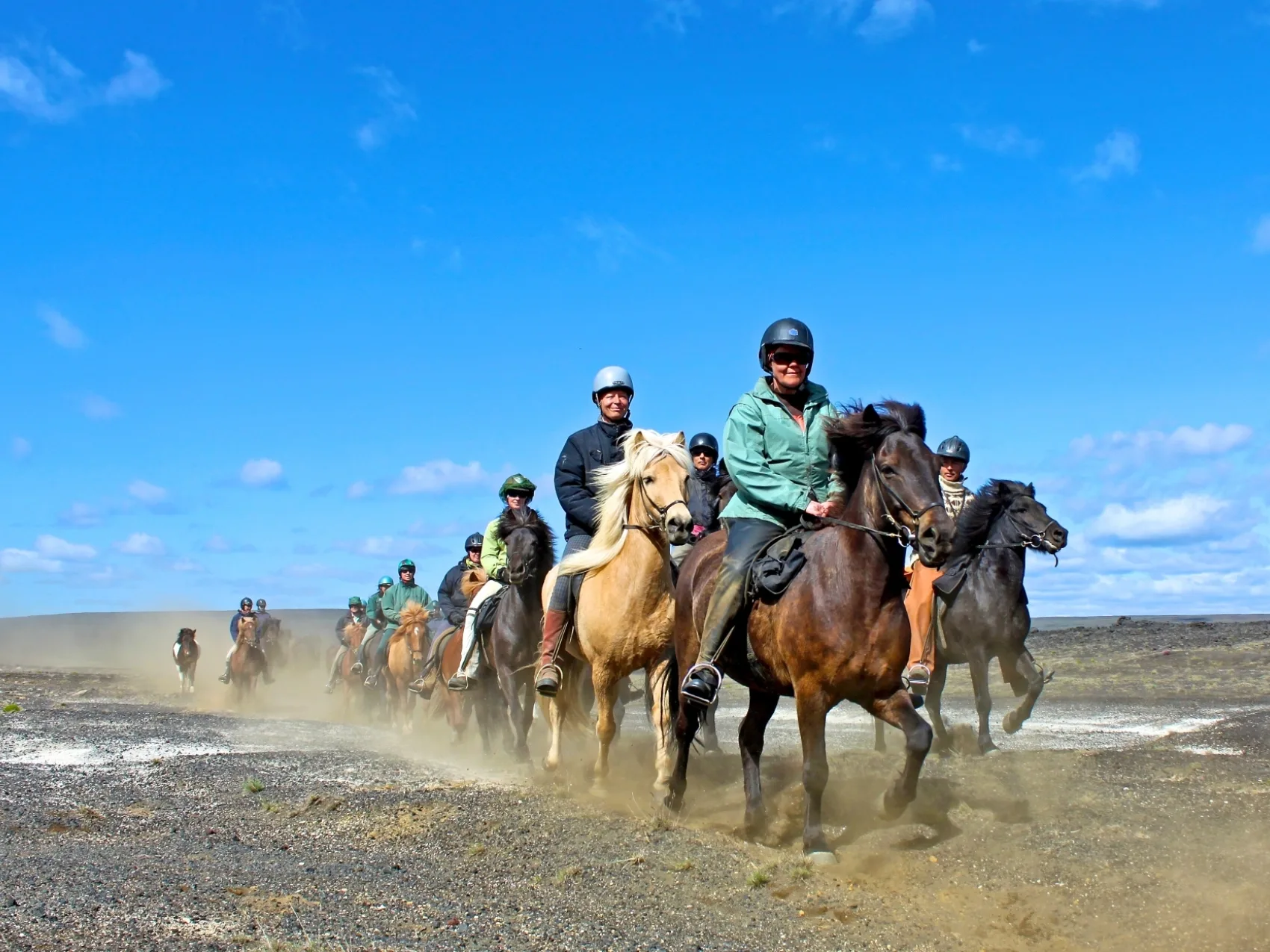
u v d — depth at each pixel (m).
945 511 6.50
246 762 11.89
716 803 9.08
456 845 7.56
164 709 22.80
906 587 7.07
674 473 9.13
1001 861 6.78
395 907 5.98
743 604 7.52
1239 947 5.35
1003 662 11.78
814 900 6.23
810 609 6.95
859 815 8.25
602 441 10.70
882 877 6.65
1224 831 7.33
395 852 7.46
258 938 5.31
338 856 7.27
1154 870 6.49
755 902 6.20
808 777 7.01
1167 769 9.80
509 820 8.15
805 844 7.04
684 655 8.42
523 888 6.49
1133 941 5.51
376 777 10.83
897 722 6.91
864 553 6.86
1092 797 8.52
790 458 7.69
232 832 8.13
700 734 12.98
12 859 6.86
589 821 8.16
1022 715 11.62
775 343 7.64
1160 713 16.59
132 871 6.50
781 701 20.53
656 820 8.00
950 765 10.30
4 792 9.80
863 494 6.94
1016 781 9.32
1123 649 27.72
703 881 6.57
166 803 9.34
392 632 20.30
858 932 5.71
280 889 6.24
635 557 9.27
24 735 15.13
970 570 11.52
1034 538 11.27
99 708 21.41
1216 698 18.75
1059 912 5.92
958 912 6.02
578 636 9.88
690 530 8.71
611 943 5.48
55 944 5.11
